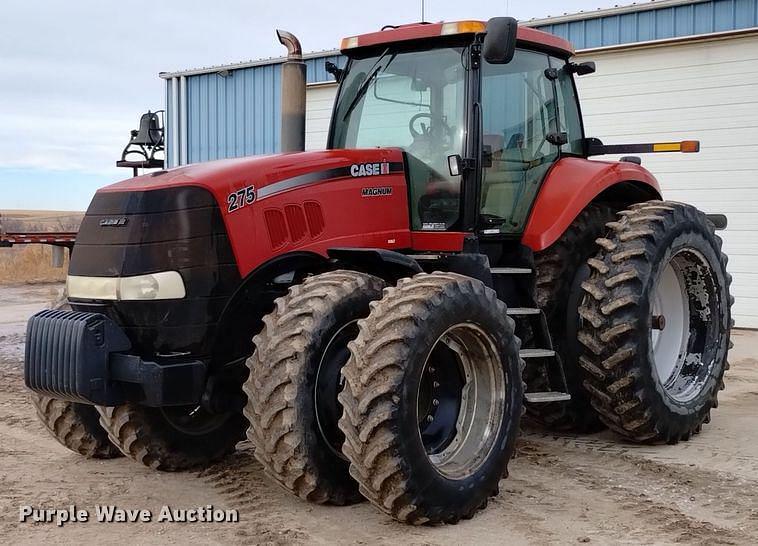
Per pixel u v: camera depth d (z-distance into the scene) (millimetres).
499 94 5008
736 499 4195
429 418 4121
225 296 4055
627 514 3988
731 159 9656
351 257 4270
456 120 4789
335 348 3979
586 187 5125
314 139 12586
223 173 4121
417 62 4977
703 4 9594
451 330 3963
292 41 5629
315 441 3869
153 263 3936
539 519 3938
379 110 5098
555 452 5082
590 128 10531
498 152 4965
